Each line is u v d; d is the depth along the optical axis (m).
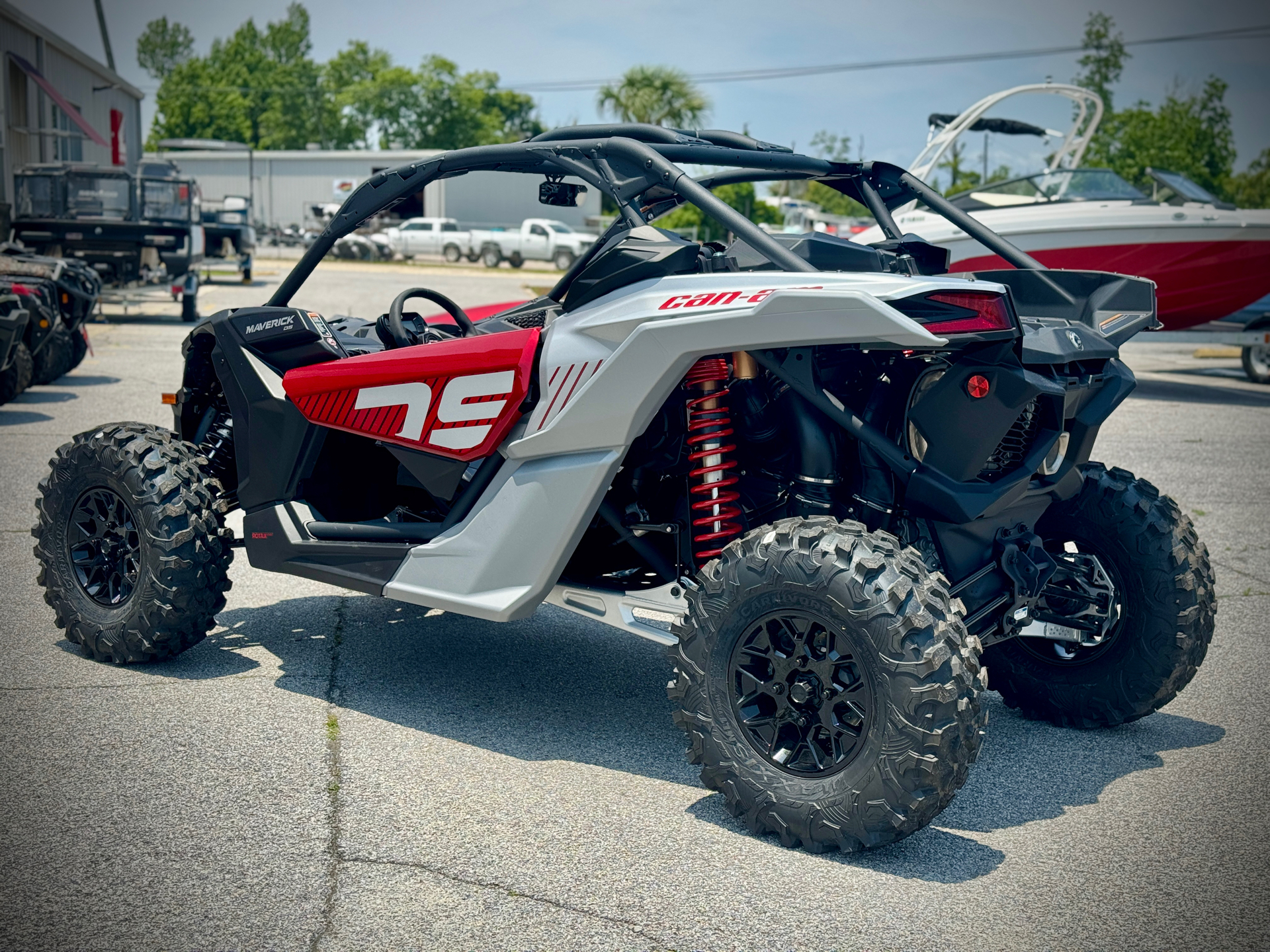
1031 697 3.58
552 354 3.07
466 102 94.06
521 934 2.25
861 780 2.52
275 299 3.79
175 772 2.94
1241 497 6.95
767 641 2.67
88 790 2.82
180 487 3.62
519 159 3.31
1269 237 11.40
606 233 3.75
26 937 2.18
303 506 3.71
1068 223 11.87
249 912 2.29
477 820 2.74
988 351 2.69
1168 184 11.94
